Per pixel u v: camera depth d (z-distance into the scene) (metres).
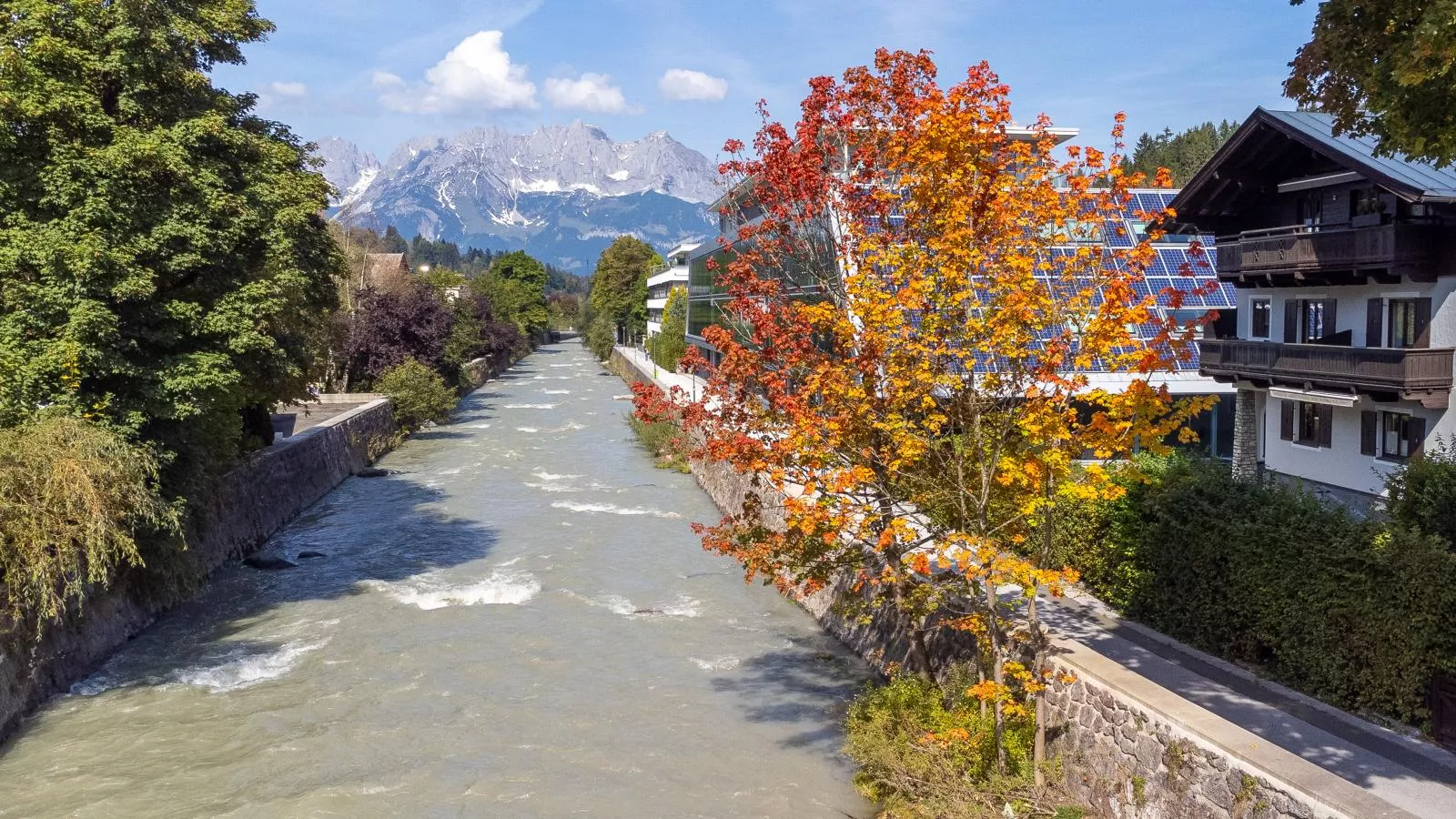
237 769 15.35
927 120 11.82
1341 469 25.97
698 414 14.34
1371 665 12.90
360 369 58.69
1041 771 12.42
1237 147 25.92
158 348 21.00
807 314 12.82
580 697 18.11
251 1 25.17
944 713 14.39
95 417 19.23
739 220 17.61
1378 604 12.78
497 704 17.78
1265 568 14.62
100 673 19.33
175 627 22.16
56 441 17.81
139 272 19.58
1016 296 10.59
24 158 19.31
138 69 20.53
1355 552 13.19
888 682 18.38
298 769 15.34
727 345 13.97
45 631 18.38
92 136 19.86
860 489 13.77
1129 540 17.73
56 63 19.53
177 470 22.23
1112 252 11.98
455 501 36.12
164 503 20.17
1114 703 11.94
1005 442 12.33
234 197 21.84
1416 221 22.59
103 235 19.28
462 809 14.10
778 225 15.52
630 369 90.56
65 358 18.41
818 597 22.80
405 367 55.31
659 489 38.81
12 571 16.83
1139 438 11.06
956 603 15.40
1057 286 12.23
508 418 62.81
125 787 14.78
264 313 22.08
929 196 11.78
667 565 27.19
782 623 22.33
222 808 14.16
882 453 12.90
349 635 21.52
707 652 20.50
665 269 108.88
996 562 11.00
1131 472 11.70
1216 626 15.73
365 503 35.91
